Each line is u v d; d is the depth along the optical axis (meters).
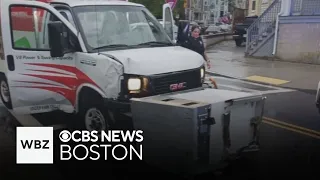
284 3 14.87
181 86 5.01
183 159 3.95
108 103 4.86
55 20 5.36
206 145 3.94
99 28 5.39
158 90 4.77
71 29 5.19
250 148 4.50
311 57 14.23
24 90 5.89
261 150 5.09
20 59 5.85
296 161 4.71
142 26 5.84
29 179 4.17
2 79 6.59
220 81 10.77
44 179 4.17
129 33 5.61
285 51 15.06
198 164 3.95
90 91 5.16
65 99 5.52
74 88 5.30
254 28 16.67
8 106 6.67
